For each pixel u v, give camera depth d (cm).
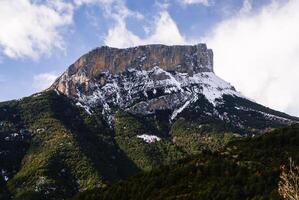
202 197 17488
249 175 18375
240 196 16925
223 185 17975
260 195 16350
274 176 17425
